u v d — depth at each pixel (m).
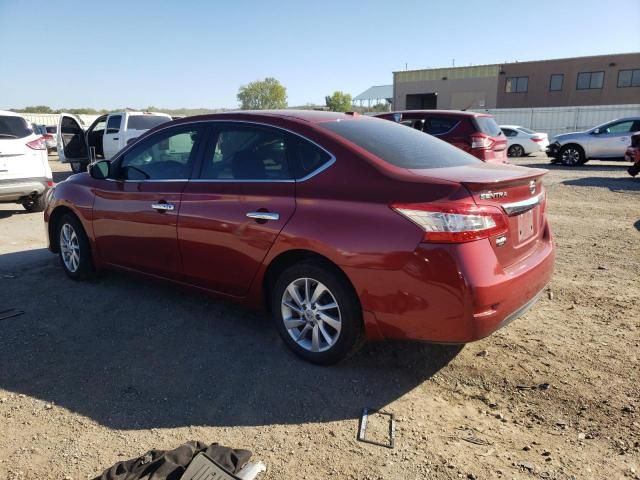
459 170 3.43
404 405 3.21
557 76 46.56
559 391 3.30
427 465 2.68
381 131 3.94
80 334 4.19
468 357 3.74
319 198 3.42
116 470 2.53
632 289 4.99
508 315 3.18
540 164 18.78
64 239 5.42
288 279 3.61
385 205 3.14
